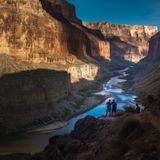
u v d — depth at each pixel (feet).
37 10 324.80
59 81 280.72
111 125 80.43
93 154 71.10
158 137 55.52
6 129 193.98
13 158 127.85
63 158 80.07
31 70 258.57
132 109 89.20
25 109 218.18
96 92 371.76
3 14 271.49
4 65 242.78
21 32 282.36
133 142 57.98
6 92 216.54
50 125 212.84
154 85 263.70
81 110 267.39
